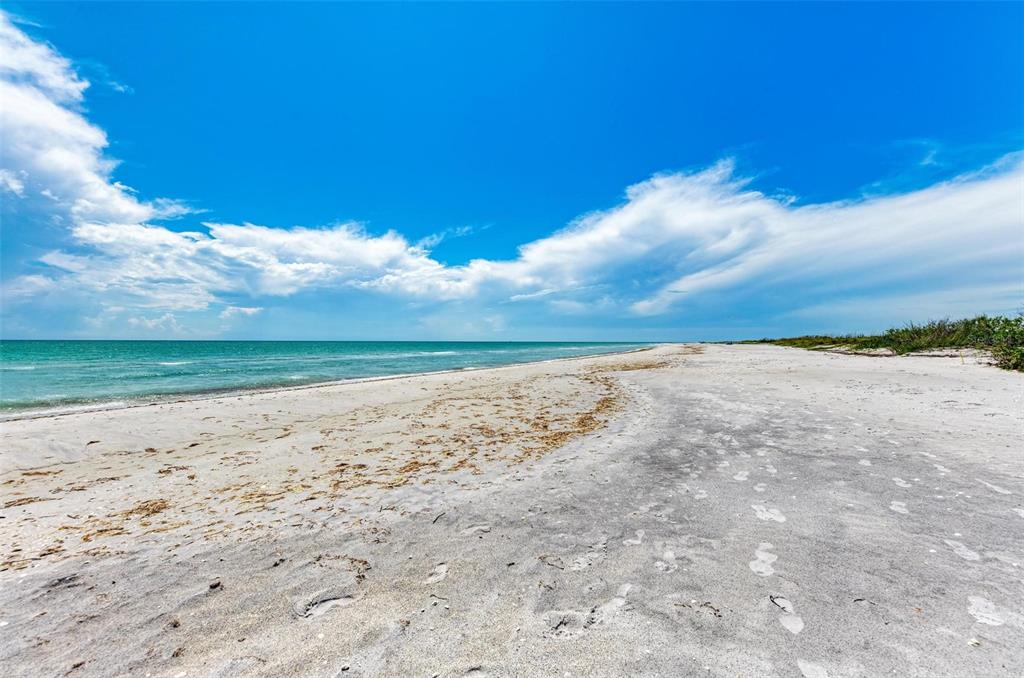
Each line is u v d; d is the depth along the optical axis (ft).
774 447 24.56
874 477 19.24
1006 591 10.75
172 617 10.81
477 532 15.35
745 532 14.62
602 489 19.36
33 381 68.85
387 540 14.88
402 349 272.10
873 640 9.17
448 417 36.73
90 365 106.52
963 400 34.63
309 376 78.13
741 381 52.75
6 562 13.83
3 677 8.92
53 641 10.04
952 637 9.16
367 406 42.22
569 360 120.37
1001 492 17.01
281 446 27.94
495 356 160.97
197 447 28.07
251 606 11.20
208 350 237.04
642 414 36.14
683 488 19.06
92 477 22.53
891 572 11.82
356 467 23.65
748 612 10.29
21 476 22.79
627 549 13.76
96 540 15.34
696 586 11.51
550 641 9.54
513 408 40.75
